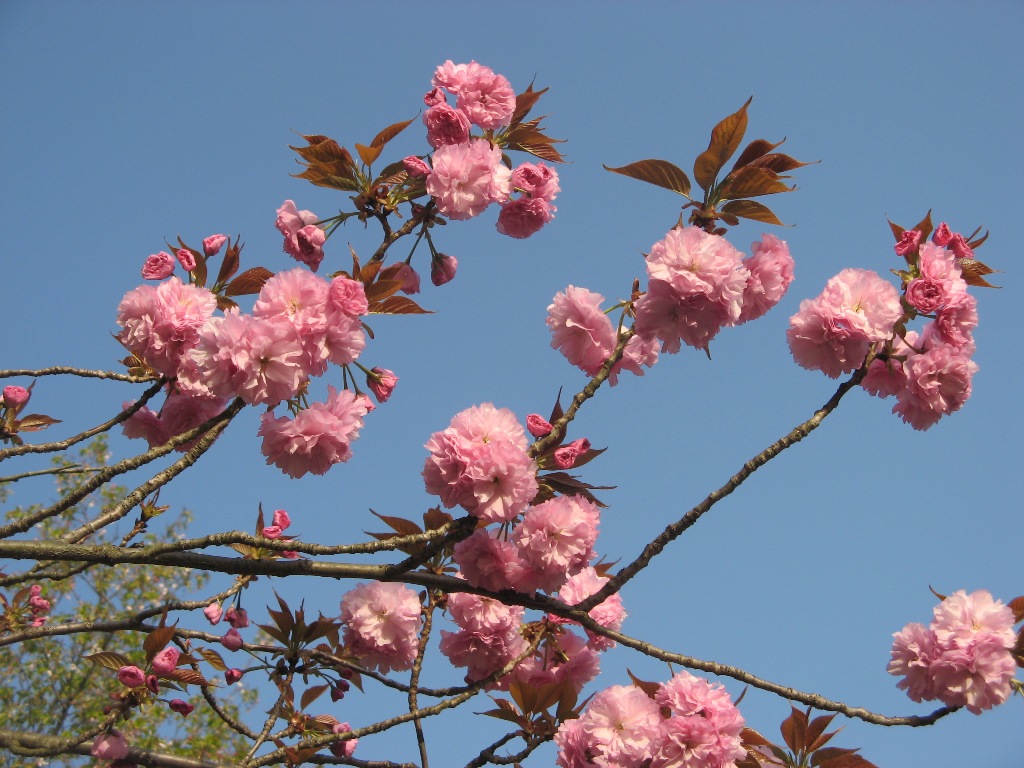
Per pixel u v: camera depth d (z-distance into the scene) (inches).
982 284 136.6
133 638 455.8
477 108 160.7
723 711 126.8
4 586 134.3
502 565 127.8
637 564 124.0
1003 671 124.6
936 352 132.6
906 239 134.1
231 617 158.1
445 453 123.0
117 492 486.9
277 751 143.9
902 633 133.0
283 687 152.8
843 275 131.8
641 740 127.0
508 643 154.2
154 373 158.6
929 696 129.2
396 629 154.3
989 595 132.3
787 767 127.6
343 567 123.9
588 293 139.4
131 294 141.8
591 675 166.2
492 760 143.9
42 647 443.5
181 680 142.3
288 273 128.3
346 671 154.1
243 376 124.8
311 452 130.0
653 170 132.4
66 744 135.1
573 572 130.1
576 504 128.1
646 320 125.5
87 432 139.3
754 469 120.6
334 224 152.3
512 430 126.9
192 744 404.8
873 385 136.5
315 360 127.0
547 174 165.0
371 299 132.6
